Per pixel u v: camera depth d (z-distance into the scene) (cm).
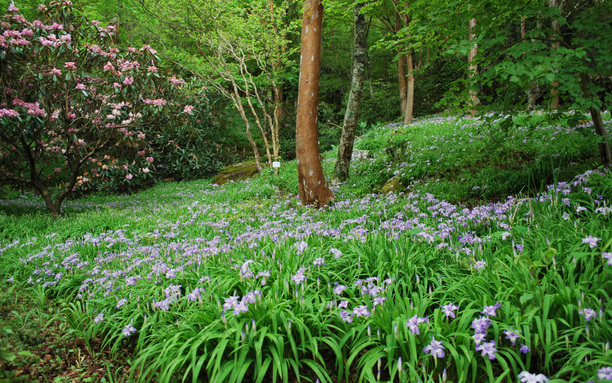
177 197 1185
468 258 333
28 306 379
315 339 256
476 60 508
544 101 507
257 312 267
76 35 848
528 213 389
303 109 736
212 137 1905
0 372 254
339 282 357
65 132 827
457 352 234
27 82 813
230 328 256
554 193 418
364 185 868
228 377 250
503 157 683
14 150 814
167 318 312
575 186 439
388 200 645
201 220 682
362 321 276
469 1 471
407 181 803
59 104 877
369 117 2361
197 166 1723
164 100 906
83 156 933
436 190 650
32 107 764
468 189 616
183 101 1431
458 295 295
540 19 459
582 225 331
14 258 502
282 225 523
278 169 1348
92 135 912
